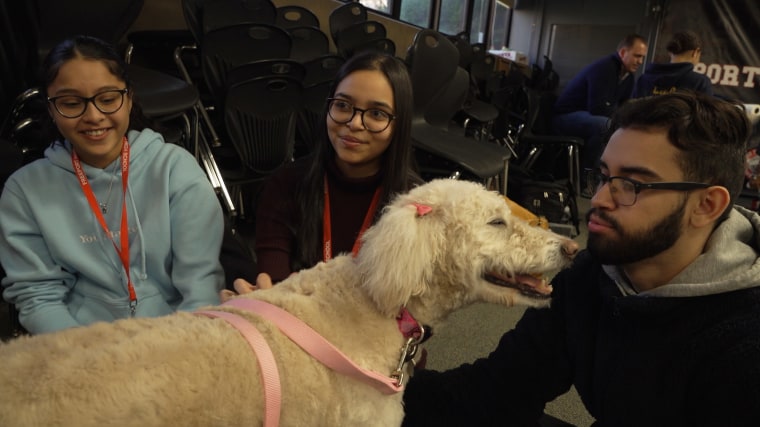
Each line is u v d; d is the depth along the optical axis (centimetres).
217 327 81
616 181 82
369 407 93
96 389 66
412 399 117
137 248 127
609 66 505
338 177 145
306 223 144
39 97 191
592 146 469
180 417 70
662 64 440
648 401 87
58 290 125
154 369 70
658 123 78
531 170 492
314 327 91
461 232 104
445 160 277
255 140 232
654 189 78
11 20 200
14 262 124
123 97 123
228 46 245
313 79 298
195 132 227
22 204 124
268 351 80
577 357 103
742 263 78
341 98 134
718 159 76
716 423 77
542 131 539
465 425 115
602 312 97
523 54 771
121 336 75
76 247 124
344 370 88
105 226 125
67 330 76
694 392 81
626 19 770
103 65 119
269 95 227
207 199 135
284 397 81
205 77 247
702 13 711
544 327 112
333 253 146
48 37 213
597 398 98
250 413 77
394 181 141
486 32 808
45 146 173
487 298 109
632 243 82
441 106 314
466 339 213
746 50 689
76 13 218
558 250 110
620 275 94
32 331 120
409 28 618
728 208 80
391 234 96
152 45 304
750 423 72
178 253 130
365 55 137
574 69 823
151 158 131
